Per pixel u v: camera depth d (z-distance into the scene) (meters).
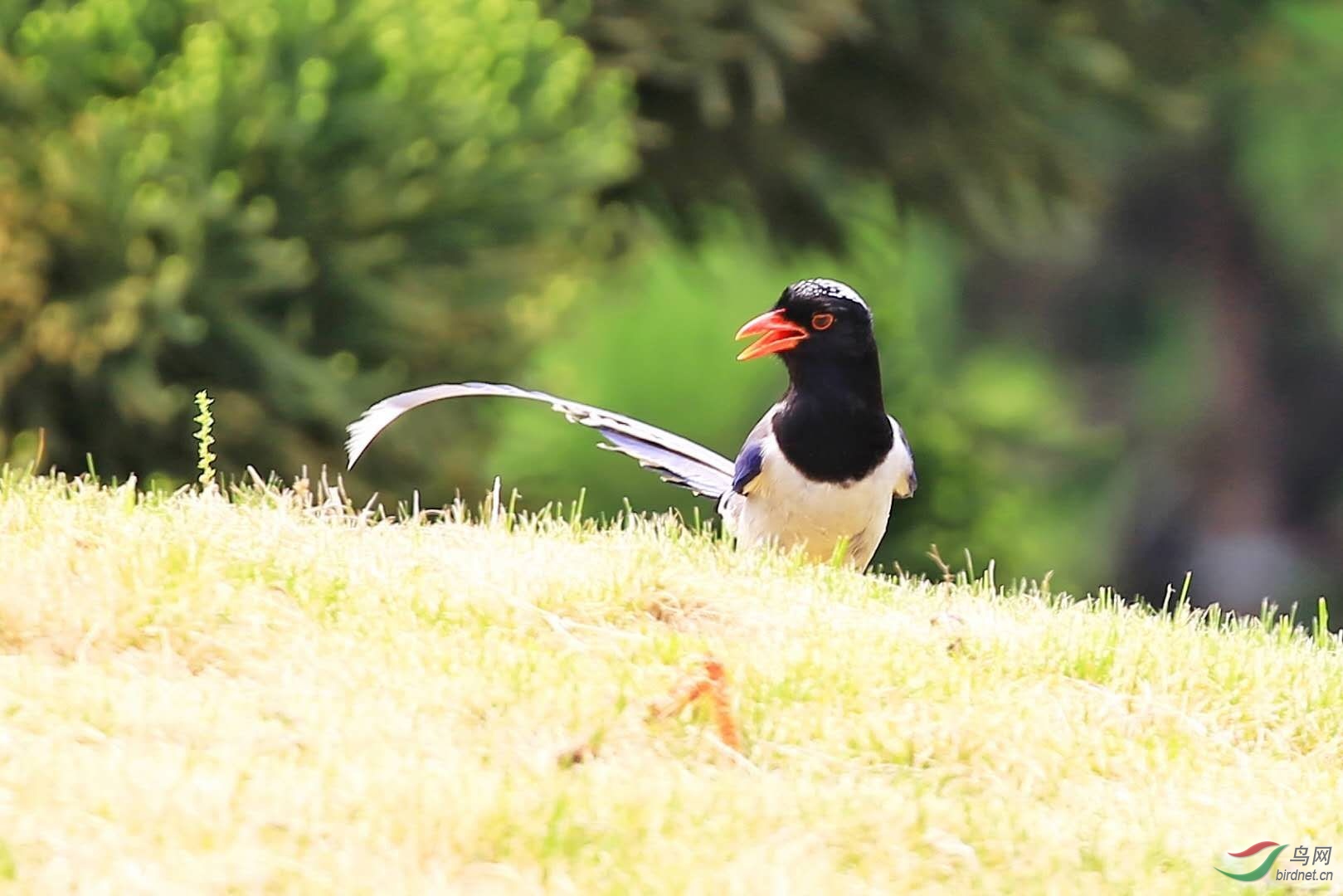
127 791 6.44
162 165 14.21
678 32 19.98
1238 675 8.52
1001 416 20.48
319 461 15.43
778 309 10.46
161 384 14.84
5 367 14.37
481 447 16.88
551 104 16.03
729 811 6.79
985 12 22.22
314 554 8.70
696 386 21.11
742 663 8.00
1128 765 7.75
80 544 8.39
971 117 23.08
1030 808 7.24
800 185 22.61
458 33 15.58
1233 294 40.56
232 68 14.45
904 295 24.56
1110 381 41.16
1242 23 24.28
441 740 7.18
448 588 8.53
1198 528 40.53
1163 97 24.45
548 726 7.41
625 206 22.50
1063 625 9.00
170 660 7.67
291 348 14.87
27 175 14.21
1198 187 39.88
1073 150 24.08
